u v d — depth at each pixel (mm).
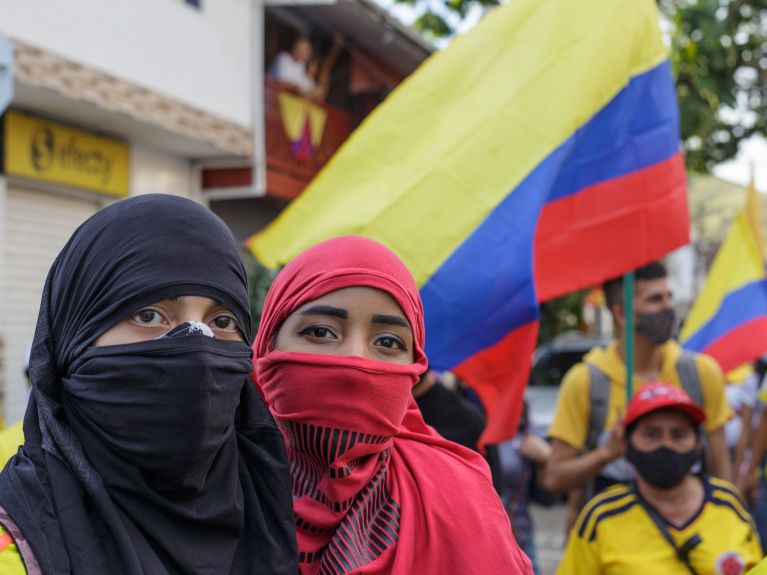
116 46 8641
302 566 1680
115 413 1430
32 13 7613
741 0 8406
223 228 1570
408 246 3098
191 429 1425
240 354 1530
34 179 8141
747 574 2090
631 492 3203
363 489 1743
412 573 1687
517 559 1763
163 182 10039
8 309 8039
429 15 11336
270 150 11555
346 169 3326
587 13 3357
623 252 3451
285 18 11711
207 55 9961
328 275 1726
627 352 3674
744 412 6133
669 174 3529
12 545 1273
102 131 9008
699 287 17625
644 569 3061
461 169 3156
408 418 1936
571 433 3836
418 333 1838
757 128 9703
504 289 3014
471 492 1789
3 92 2871
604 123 3367
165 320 1487
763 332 5496
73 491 1359
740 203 17891
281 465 1602
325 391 1688
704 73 8266
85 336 1467
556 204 3393
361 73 12688
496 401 3006
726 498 3152
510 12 3363
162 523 1429
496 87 3270
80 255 1512
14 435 2525
